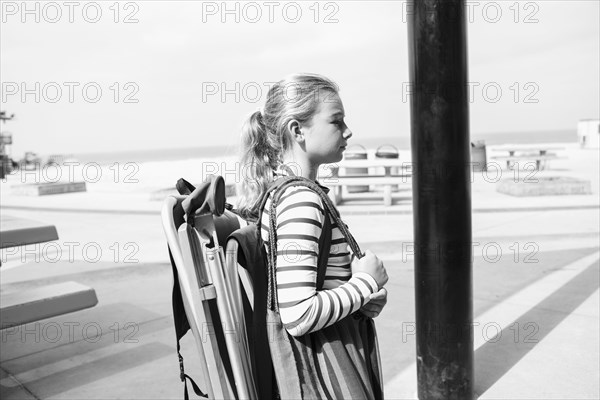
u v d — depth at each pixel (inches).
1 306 114.3
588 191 428.8
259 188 54.7
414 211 97.3
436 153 92.2
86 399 111.9
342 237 52.1
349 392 49.0
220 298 46.2
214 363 46.5
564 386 111.8
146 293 188.1
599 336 137.5
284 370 48.4
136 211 408.8
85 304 125.0
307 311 47.3
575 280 187.6
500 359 125.9
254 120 55.9
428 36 89.9
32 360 132.3
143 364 128.3
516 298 170.1
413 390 111.3
